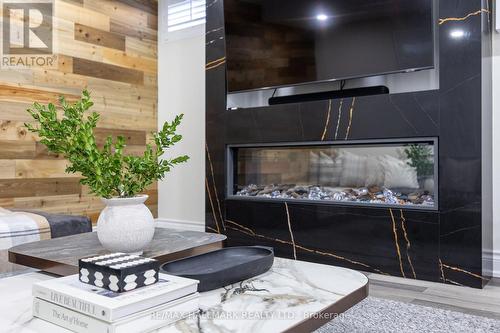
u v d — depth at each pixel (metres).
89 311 0.89
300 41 3.12
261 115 3.15
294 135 2.99
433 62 2.60
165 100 4.25
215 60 3.42
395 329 1.74
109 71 3.85
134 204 1.46
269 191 3.30
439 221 2.44
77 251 1.55
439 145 2.45
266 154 3.36
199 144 3.99
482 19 2.36
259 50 3.26
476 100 2.34
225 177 3.33
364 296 1.22
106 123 3.81
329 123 2.84
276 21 3.20
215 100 3.41
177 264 1.36
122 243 1.41
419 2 2.63
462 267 2.38
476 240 2.34
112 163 1.40
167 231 2.01
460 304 2.09
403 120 2.56
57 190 3.46
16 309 1.05
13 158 3.18
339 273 1.35
